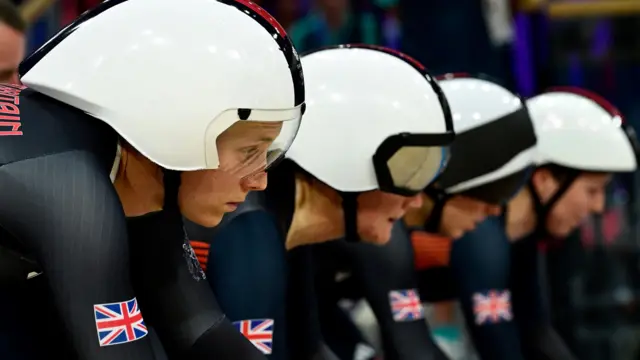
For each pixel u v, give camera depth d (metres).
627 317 10.05
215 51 3.58
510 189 6.10
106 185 3.40
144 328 3.47
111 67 3.54
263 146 3.77
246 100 3.59
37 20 10.54
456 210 6.12
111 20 3.63
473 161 5.95
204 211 3.87
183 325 4.00
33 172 3.30
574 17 12.59
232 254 4.61
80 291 3.23
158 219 3.93
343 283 6.40
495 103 6.06
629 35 12.66
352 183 4.94
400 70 5.00
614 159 7.30
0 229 3.35
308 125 4.96
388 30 11.73
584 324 9.93
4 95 3.57
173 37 3.57
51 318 3.68
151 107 3.51
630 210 10.45
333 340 7.31
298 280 5.57
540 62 12.55
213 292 4.51
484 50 12.05
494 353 6.51
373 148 4.87
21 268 3.48
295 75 3.78
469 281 6.55
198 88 3.54
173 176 3.81
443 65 11.91
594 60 12.70
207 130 3.56
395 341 5.57
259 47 3.67
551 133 7.25
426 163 4.93
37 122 3.46
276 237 4.83
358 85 4.95
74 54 3.58
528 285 7.64
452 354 9.66
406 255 5.70
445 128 4.94
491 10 11.99
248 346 4.14
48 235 3.25
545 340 7.63
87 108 3.54
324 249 5.73
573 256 9.88
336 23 11.33
